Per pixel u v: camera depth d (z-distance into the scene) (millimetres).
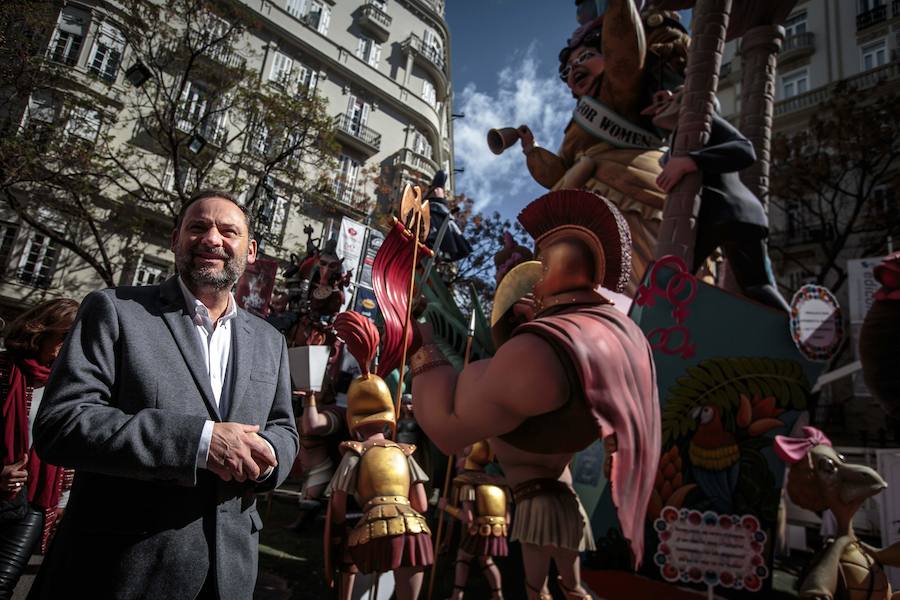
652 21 5418
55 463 1233
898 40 21891
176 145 17094
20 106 15531
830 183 18578
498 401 1747
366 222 25578
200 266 1615
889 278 3121
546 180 5855
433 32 33531
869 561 2633
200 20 18406
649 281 3260
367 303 6598
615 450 1603
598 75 5398
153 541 1323
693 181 4137
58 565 1316
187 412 1420
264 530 4824
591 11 5875
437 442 1966
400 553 1966
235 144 21141
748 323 3094
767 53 5547
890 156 17875
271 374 1707
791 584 4477
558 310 1924
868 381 3250
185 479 1248
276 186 21906
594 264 1923
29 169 14688
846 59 23203
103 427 1233
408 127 30906
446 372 2051
